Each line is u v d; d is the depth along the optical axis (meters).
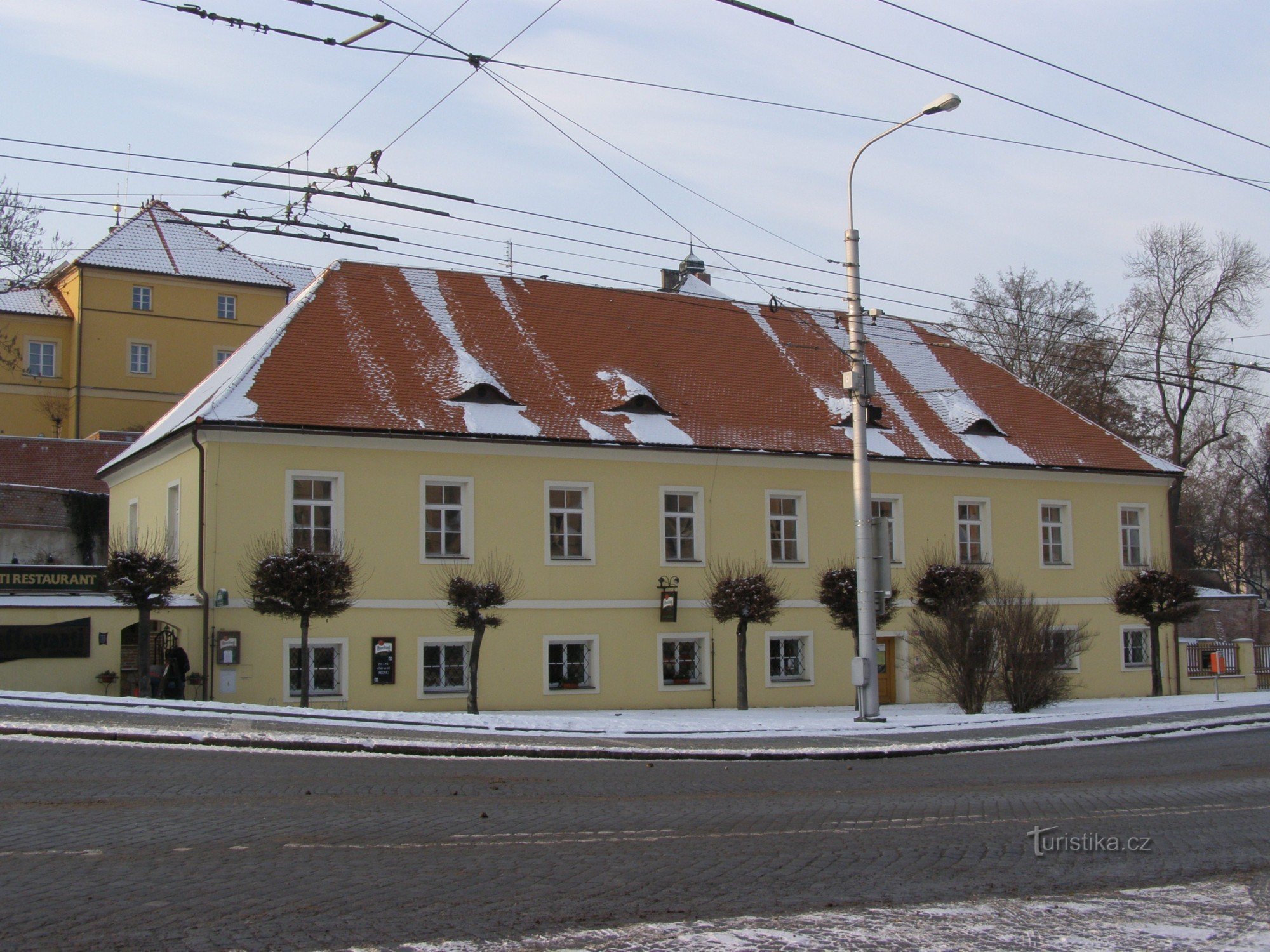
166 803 11.91
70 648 25.67
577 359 33.12
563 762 17.02
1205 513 76.19
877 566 25.69
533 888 8.62
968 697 28.33
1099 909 8.51
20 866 8.91
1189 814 12.91
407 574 28.55
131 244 56.72
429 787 13.68
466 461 29.39
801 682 33.19
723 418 33.41
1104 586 38.53
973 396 39.66
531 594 29.84
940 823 12.03
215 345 57.34
